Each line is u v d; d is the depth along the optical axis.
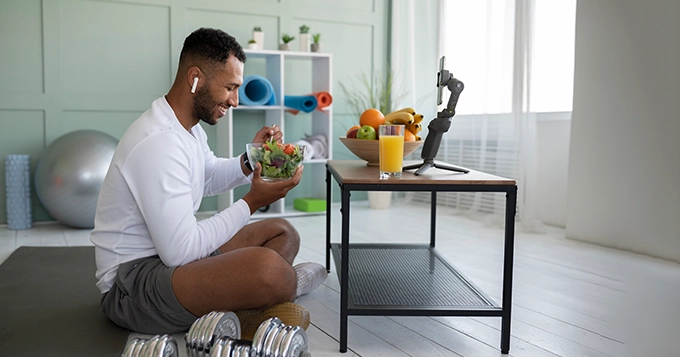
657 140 2.83
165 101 1.66
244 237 2.03
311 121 4.55
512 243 1.65
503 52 3.70
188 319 1.63
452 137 4.31
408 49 4.62
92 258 2.70
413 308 1.67
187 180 1.59
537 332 1.84
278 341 1.28
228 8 4.15
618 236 3.04
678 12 2.72
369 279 1.99
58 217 3.40
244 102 3.80
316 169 4.47
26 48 3.63
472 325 1.91
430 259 2.31
